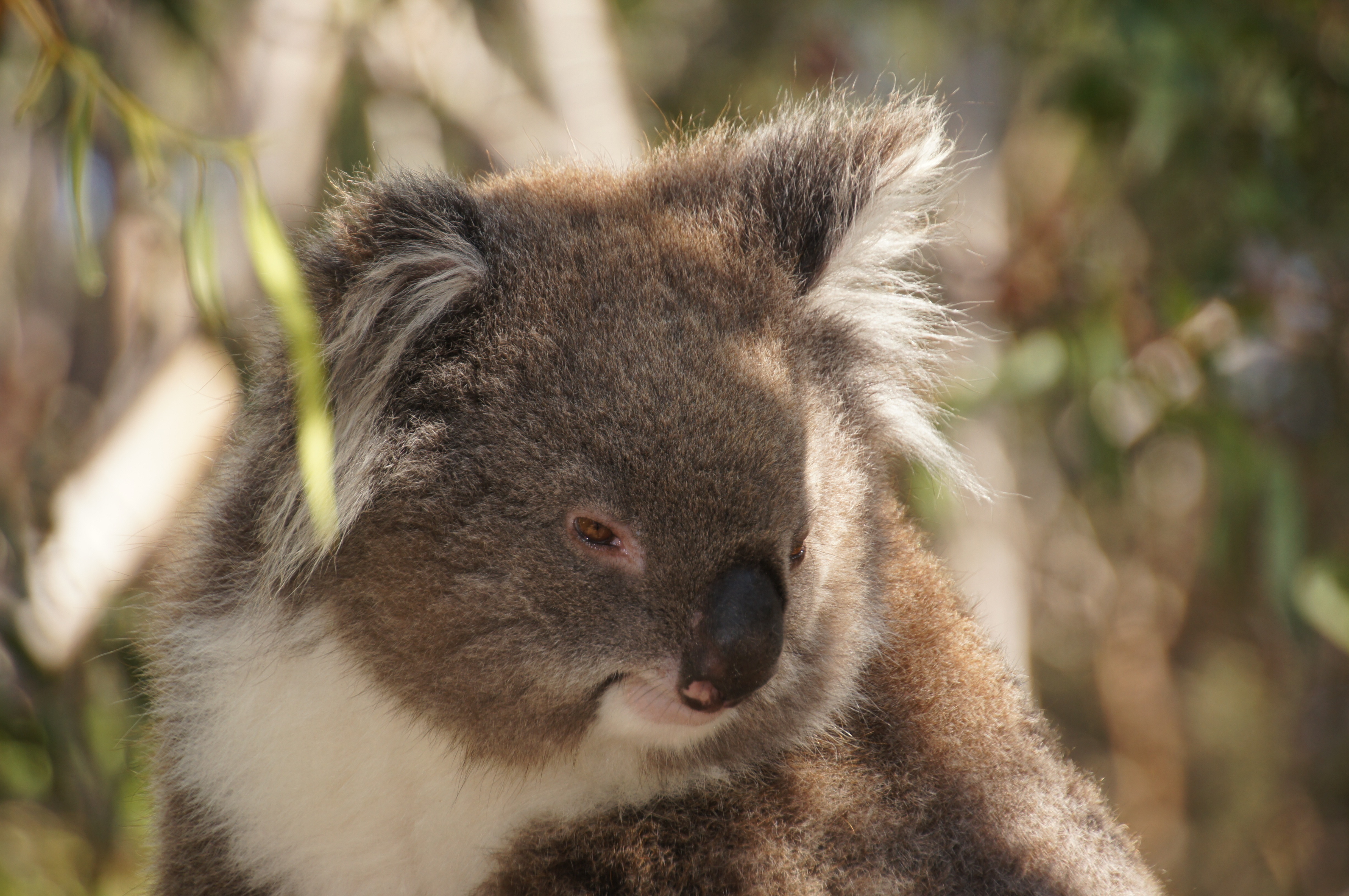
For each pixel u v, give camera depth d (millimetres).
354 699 6359
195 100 15828
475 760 6344
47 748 10086
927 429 7617
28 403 15375
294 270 5797
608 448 5969
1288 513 12352
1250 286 13297
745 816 6340
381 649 6230
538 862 6285
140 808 9883
